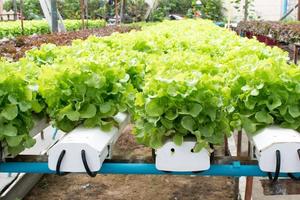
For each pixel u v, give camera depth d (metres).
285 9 23.52
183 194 3.54
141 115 2.16
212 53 4.30
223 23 20.16
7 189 3.35
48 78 2.30
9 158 2.24
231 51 3.76
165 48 4.66
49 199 3.46
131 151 4.45
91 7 20.64
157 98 2.07
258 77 2.20
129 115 2.66
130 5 19.73
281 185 2.98
